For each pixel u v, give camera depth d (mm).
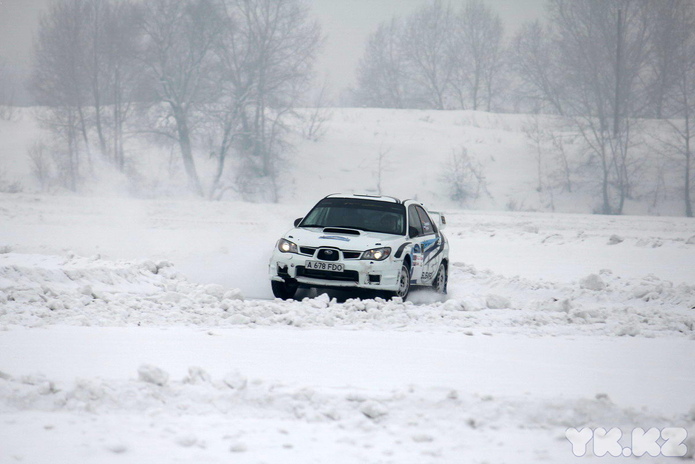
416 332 36000
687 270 70250
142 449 17297
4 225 92938
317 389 22438
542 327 39062
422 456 17641
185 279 52844
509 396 22516
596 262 75188
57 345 28766
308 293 50562
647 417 20922
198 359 27125
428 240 52000
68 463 16359
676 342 35531
